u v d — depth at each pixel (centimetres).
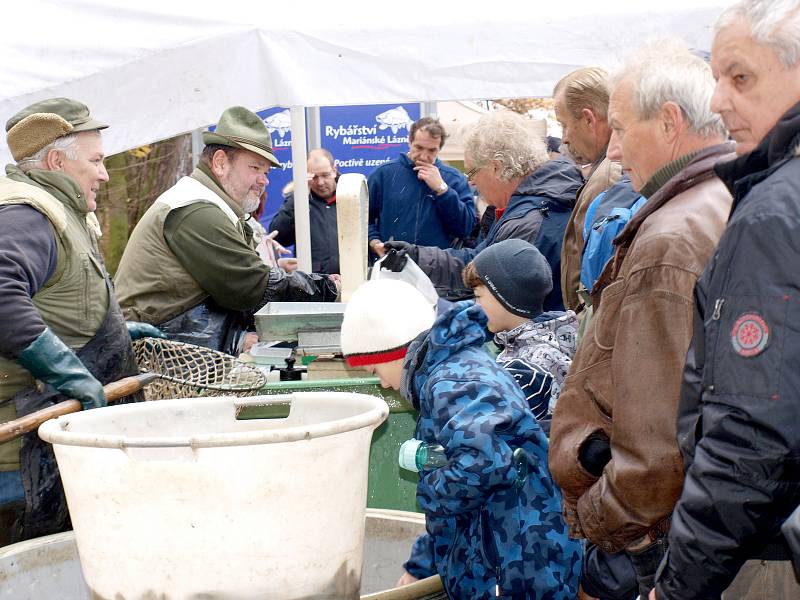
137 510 191
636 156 210
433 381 220
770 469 143
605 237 266
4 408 282
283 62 455
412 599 226
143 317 380
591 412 202
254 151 399
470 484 210
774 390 143
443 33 460
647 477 183
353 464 204
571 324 290
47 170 304
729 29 163
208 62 443
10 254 272
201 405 245
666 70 203
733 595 175
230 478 188
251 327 424
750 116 162
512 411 215
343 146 794
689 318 183
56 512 289
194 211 379
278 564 194
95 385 271
